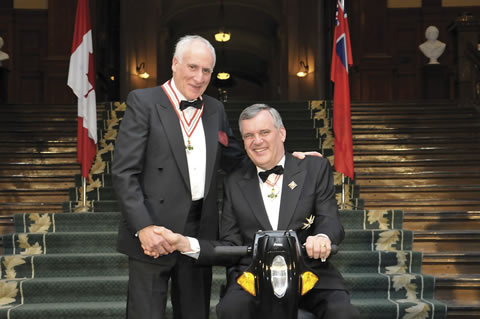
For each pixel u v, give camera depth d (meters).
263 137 2.75
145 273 2.67
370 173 6.93
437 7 13.30
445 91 12.24
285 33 17.69
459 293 4.74
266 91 28.02
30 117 8.51
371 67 12.45
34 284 4.54
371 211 5.54
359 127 8.16
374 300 4.55
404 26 13.43
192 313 2.78
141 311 2.64
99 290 4.58
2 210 6.23
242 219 2.83
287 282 2.15
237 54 24.92
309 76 16.25
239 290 2.57
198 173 2.78
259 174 2.84
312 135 7.94
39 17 13.02
